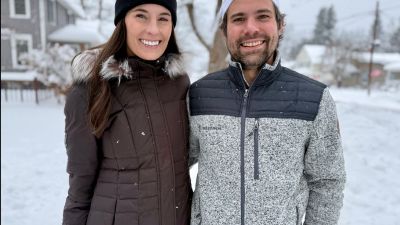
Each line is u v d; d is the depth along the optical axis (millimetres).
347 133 8828
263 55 1666
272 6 1679
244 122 1616
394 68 47250
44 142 7520
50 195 4500
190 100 1811
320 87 1635
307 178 1772
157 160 1708
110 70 1632
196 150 1907
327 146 1641
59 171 5449
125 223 1700
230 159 1623
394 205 4293
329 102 1620
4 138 7930
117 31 1742
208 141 1680
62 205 4199
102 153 1759
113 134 1689
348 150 6965
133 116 1678
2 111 12461
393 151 6930
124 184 1707
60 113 12328
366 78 45281
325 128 1608
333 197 1723
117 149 1694
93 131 1639
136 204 1701
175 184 1778
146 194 1704
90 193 1807
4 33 21500
